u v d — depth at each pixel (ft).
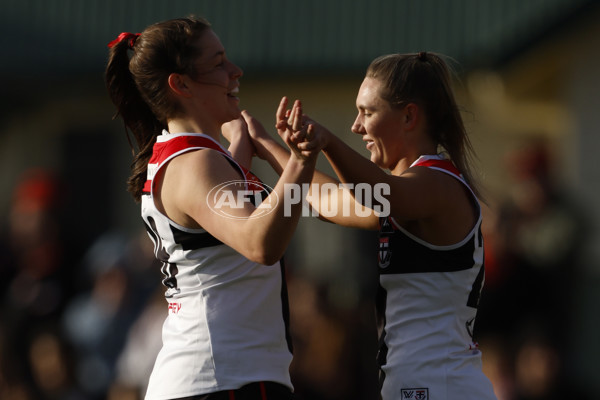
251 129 42.11
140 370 67.82
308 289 72.38
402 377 34.09
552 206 73.67
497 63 95.55
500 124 100.58
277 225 29.55
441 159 34.88
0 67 107.24
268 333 33.27
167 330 33.94
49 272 78.43
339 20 109.50
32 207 80.12
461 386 33.65
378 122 35.50
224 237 30.81
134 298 75.97
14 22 114.11
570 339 71.41
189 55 33.55
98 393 74.23
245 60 106.32
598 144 90.53
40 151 115.14
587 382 71.00
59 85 108.78
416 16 106.83
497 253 69.77
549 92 100.37
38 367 76.23
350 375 67.87
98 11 116.06
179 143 32.94
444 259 34.32
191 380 32.50
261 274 33.40
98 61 107.55
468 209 34.68
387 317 35.22
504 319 69.26
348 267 94.58
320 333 68.95
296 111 29.45
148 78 33.78
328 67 104.37
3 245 81.15
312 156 30.04
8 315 76.95
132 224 113.39
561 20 88.89
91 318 75.82
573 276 71.92
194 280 33.12
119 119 114.21
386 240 35.27
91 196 114.32
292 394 34.09
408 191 32.55
